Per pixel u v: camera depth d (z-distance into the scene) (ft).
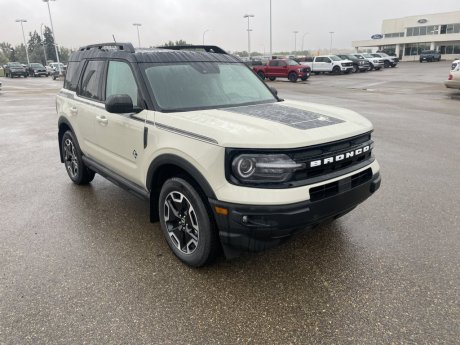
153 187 12.27
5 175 20.88
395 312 9.45
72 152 18.60
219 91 13.43
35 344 8.55
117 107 11.60
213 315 9.46
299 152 9.51
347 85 82.38
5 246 12.94
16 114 45.14
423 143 27.02
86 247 12.85
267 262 11.78
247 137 9.43
